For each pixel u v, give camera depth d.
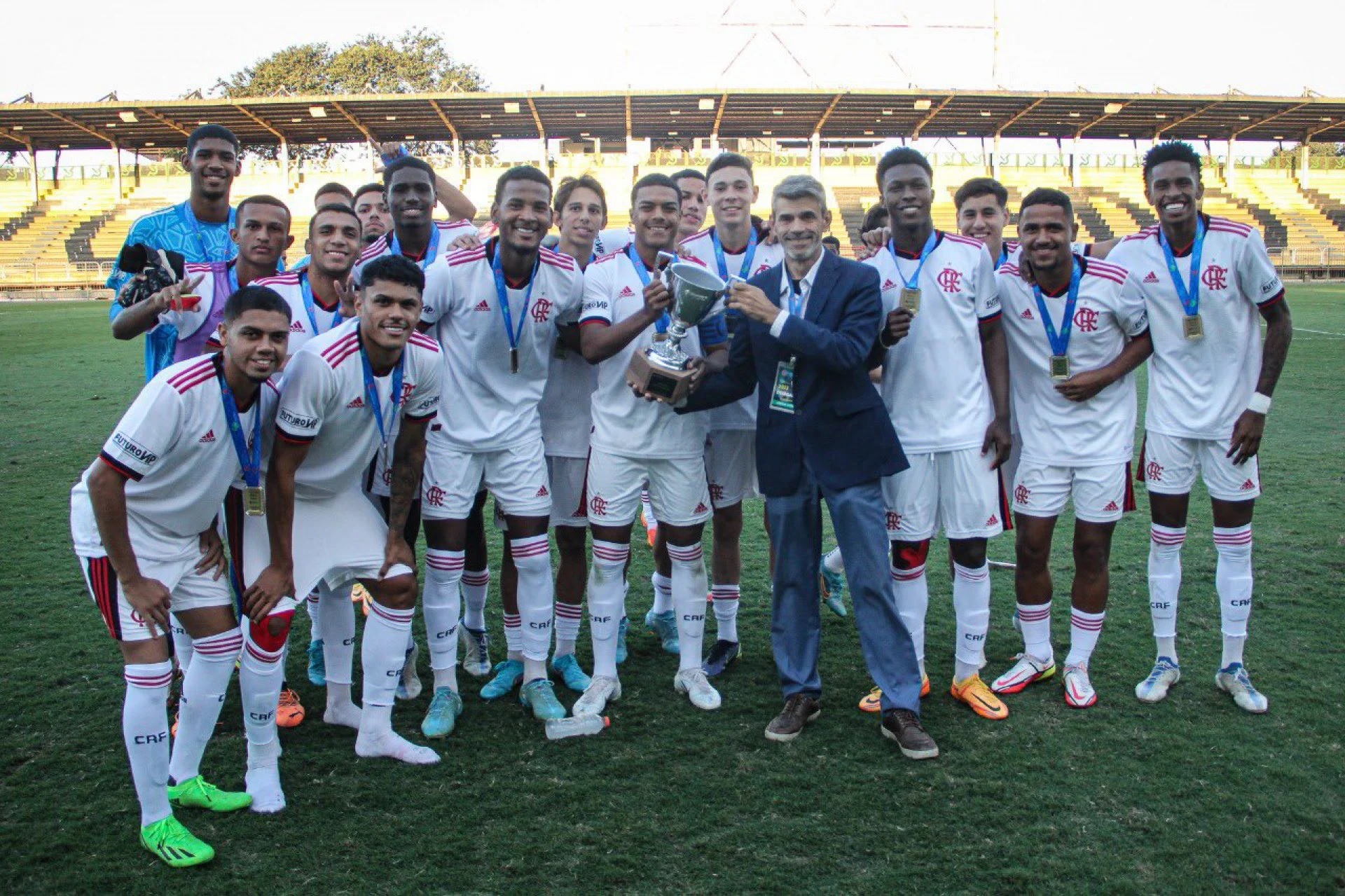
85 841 2.90
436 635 3.72
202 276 3.66
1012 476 4.34
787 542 3.62
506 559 4.08
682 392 3.55
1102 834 2.86
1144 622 4.59
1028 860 2.73
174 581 2.94
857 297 3.46
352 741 3.58
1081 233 35.31
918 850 2.79
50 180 42.09
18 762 3.36
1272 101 34.59
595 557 3.87
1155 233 3.79
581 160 38.69
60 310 27.17
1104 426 3.72
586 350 3.71
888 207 3.64
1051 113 35.66
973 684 3.80
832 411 3.49
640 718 3.74
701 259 4.32
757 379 3.72
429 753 3.39
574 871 2.71
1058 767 3.27
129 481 2.85
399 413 3.38
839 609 4.90
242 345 2.83
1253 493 3.72
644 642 4.65
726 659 4.26
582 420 4.07
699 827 2.93
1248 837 2.83
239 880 2.71
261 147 44.94
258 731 3.11
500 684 4.01
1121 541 5.99
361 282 3.13
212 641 3.01
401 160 4.08
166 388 2.79
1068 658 3.88
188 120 34.88
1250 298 3.65
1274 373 3.60
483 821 2.99
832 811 3.01
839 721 3.70
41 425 9.94
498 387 3.76
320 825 2.98
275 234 3.88
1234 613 3.75
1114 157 41.16
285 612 3.12
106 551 2.81
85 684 3.99
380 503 3.86
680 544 3.90
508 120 34.91
